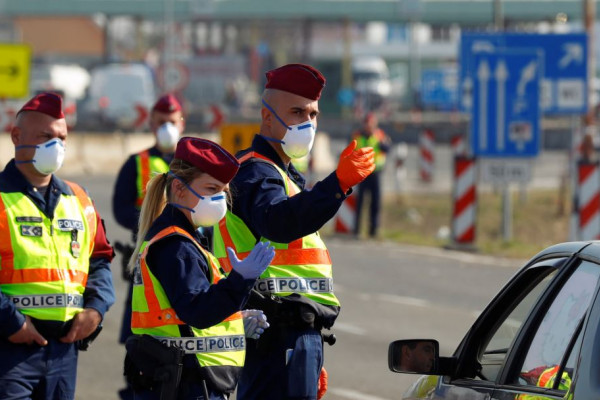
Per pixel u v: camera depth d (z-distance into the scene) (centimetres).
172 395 1317
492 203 6525
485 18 16675
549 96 4819
